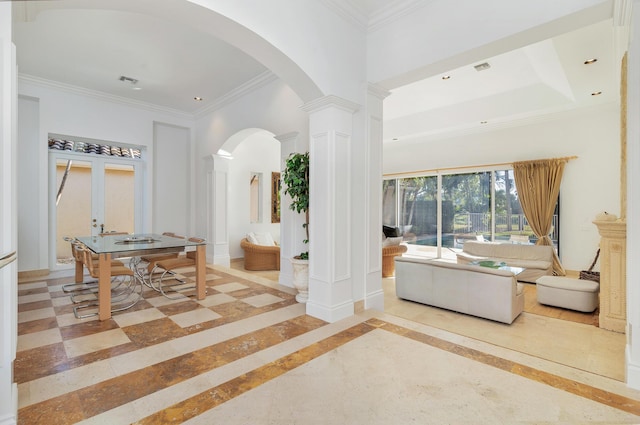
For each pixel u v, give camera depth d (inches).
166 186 262.5
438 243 315.9
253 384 79.2
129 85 207.9
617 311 129.7
